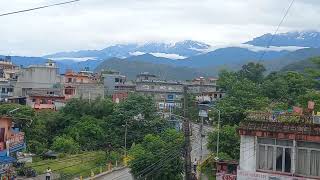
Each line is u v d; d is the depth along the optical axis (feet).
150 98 251.39
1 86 308.40
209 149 178.09
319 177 74.69
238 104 224.74
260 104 217.15
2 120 150.00
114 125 232.94
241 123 81.00
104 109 247.09
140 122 231.09
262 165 79.00
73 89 302.25
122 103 245.04
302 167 76.02
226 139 161.27
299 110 86.99
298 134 75.56
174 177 133.39
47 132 228.84
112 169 173.27
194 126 244.63
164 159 135.74
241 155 80.23
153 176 134.41
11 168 148.15
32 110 229.66
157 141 153.38
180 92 391.65
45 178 144.87
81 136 224.74
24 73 318.86
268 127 78.13
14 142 156.56
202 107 286.05
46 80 321.73
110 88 386.32
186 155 87.56
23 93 311.06
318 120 78.07
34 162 176.86
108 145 213.87
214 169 140.67
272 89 253.44
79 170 165.48
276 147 77.97
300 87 252.42
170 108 315.58
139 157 139.64
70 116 240.73
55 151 203.82
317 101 187.01
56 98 284.41
